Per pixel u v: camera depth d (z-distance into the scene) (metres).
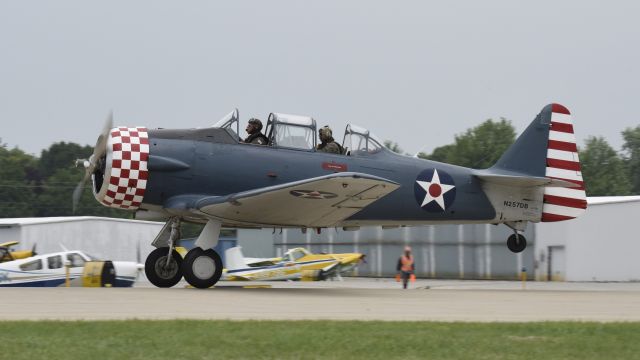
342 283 98.75
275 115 55.75
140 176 52.41
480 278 113.62
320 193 49.12
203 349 27.83
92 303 41.12
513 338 31.44
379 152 58.84
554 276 108.31
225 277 95.56
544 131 65.12
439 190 60.34
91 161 52.97
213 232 53.38
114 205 53.50
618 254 109.94
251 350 27.84
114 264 85.44
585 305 47.38
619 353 28.89
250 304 42.41
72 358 26.09
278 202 50.69
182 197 53.53
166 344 28.53
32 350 27.20
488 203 62.22
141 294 46.69
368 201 50.47
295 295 49.53
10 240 117.75
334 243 127.50
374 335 31.05
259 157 54.88
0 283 82.31
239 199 50.16
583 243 108.12
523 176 63.75
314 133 56.53
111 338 29.45
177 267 55.91
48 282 83.88
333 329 32.25
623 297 54.34
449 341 30.30
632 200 111.19
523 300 50.38
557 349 29.39
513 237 64.88
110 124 51.81
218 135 54.72
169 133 54.03
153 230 133.75
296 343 29.09
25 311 37.41
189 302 42.53
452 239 116.81
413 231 120.38
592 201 110.88
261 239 132.88
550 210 64.38
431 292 57.16
